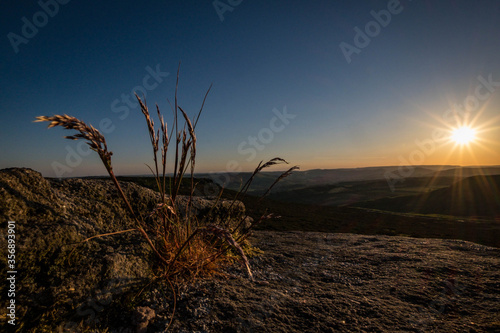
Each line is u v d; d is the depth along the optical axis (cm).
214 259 273
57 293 174
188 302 210
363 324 191
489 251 373
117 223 269
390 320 197
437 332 180
